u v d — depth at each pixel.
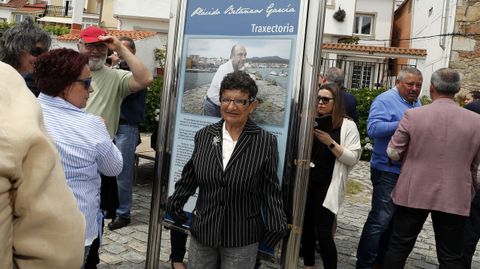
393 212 3.42
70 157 2.02
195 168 2.37
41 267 1.12
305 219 3.42
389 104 3.46
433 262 4.16
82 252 1.20
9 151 0.99
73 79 2.08
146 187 5.96
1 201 1.00
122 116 4.22
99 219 2.40
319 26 2.30
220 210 2.27
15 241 1.08
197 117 2.77
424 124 2.88
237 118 2.24
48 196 1.09
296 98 2.35
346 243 4.46
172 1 2.88
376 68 17.84
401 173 3.01
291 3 2.38
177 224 2.81
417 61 16.20
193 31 2.81
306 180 2.36
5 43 2.57
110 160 2.22
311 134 2.34
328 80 4.16
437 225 2.94
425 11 17.11
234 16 2.63
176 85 2.88
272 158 2.26
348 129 3.28
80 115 2.10
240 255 2.30
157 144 2.95
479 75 12.52
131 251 3.80
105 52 3.37
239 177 2.20
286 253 2.38
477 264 4.17
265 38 2.49
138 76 3.26
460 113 2.89
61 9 39.81
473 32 12.52
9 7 41.16
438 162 2.85
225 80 2.25
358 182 7.63
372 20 21.83
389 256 3.03
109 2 25.50
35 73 2.08
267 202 2.28
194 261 2.51
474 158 2.91
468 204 2.85
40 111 1.13
